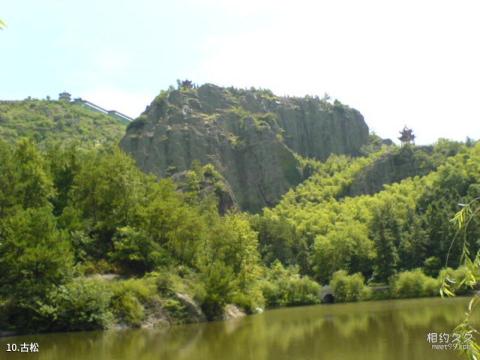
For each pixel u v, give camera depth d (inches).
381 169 7234.3
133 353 1389.0
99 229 2615.7
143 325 2026.3
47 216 2001.7
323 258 4411.9
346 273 3954.2
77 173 2869.1
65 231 2140.7
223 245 2997.0
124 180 2755.9
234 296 2728.8
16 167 2293.3
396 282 3681.1
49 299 1847.9
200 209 3914.9
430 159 7076.8
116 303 2023.9
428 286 3599.9
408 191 6107.3
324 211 6205.7
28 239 1903.3
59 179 2842.0
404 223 4626.0
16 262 1849.2
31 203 2325.3
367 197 6220.5
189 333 1834.4
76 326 1891.0
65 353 1393.9
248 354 1350.9
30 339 1681.8
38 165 2466.8
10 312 1813.5
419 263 4207.7
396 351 1300.4
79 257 2378.2
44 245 1899.6
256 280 3558.1
